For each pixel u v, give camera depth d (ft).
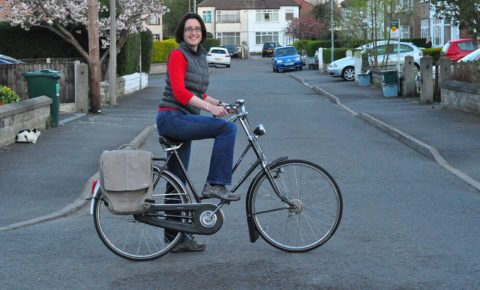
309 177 22.16
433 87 79.10
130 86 109.60
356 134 55.93
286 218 22.29
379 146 48.80
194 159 43.98
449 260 21.22
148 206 20.89
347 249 22.65
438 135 50.16
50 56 103.65
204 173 38.86
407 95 86.94
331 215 22.18
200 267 20.98
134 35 114.52
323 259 21.54
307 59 216.95
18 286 19.44
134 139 52.13
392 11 116.57
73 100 76.28
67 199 31.71
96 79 75.10
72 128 58.29
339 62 133.69
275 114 74.38
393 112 68.90
